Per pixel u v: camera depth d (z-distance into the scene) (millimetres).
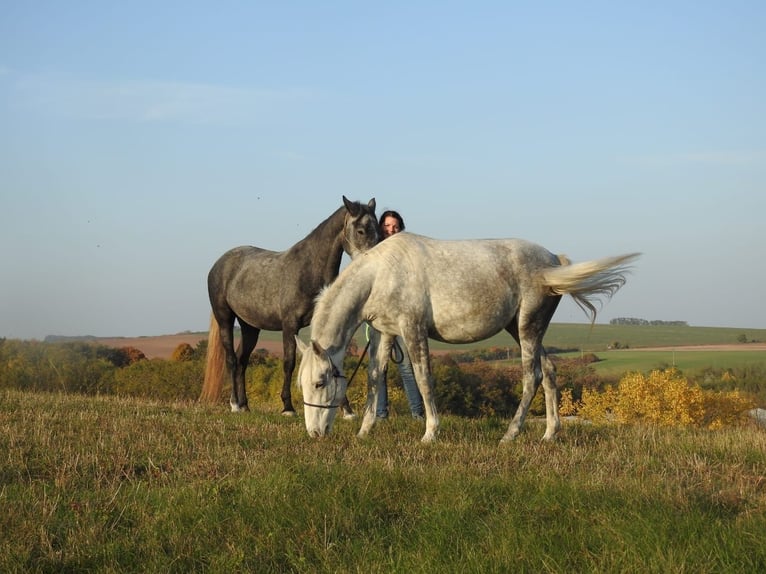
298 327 11266
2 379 26734
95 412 10266
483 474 6699
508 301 8609
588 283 8516
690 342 80188
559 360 50000
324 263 10961
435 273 8484
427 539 4941
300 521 5277
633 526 4867
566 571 4406
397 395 25500
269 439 8484
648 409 29438
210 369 12945
